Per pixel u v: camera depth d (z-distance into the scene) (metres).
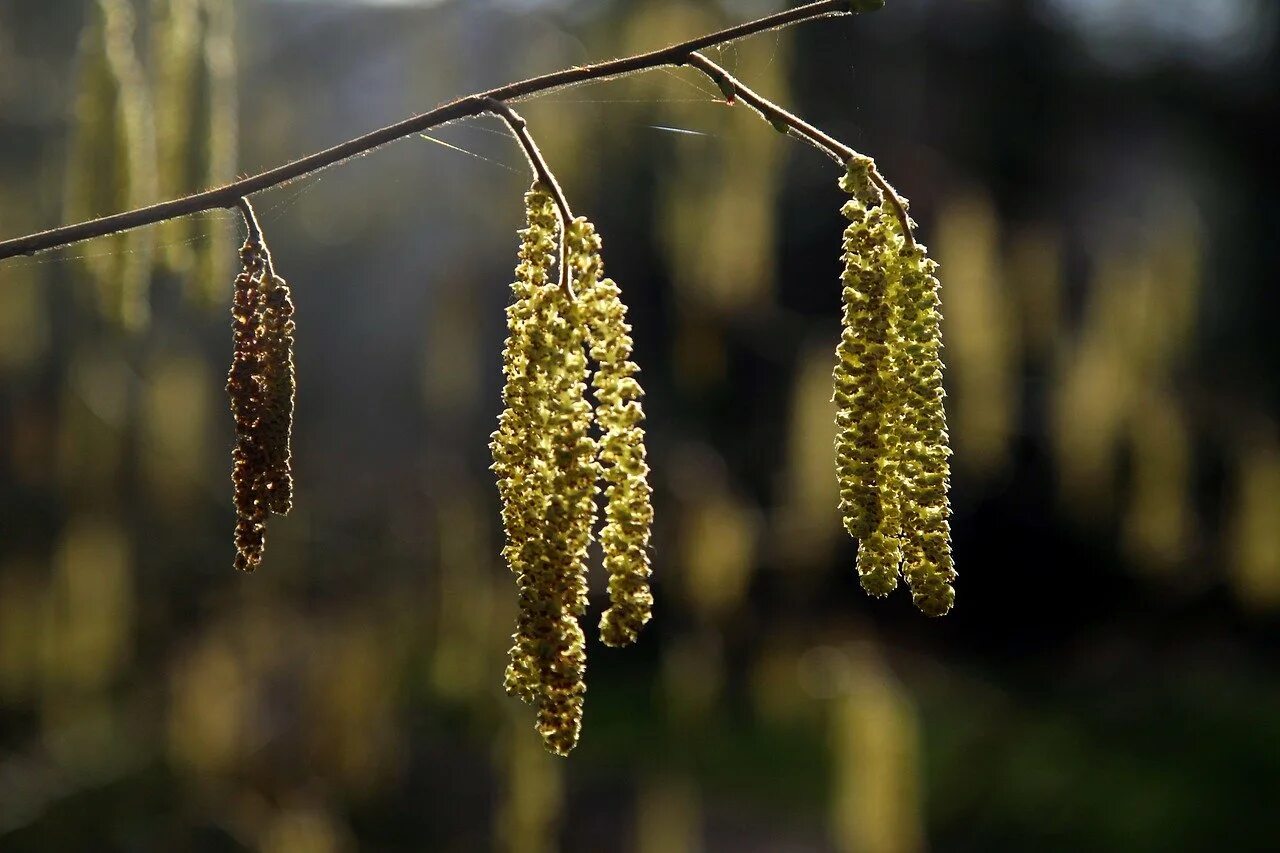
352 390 9.17
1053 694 14.57
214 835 7.32
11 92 7.22
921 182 10.45
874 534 2.30
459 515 7.32
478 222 7.71
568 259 2.23
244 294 2.36
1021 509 14.97
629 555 2.23
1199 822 11.84
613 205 9.56
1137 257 8.06
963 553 15.90
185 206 2.34
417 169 7.68
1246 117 14.86
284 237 8.55
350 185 7.88
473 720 7.41
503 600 7.21
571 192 7.65
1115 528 12.41
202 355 7.78
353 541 7.77
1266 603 8.13
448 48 7.38
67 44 7.34
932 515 2.28
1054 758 13.16
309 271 8.91
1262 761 12.54
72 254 6.90
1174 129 14.82
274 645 7.62
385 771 7.59
